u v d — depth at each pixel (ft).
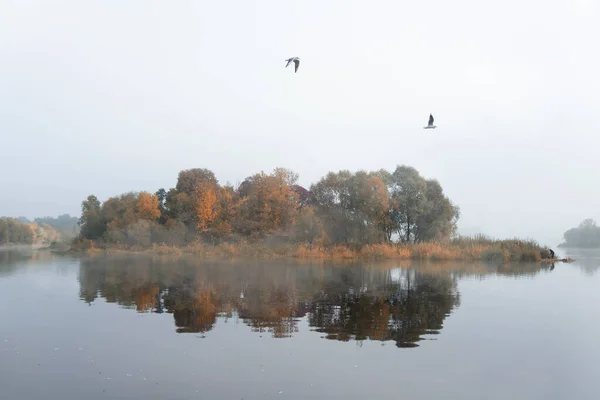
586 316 57.88
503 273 114.73
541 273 116.88
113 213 242.37
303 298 70.49
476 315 58.08
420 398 30.76
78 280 93.45
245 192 235.40
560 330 50.14
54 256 186.09
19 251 258.78
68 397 30.55
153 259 156.04
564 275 112.16
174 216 231.50
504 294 76.38
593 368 37.37
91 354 40.29
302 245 170.19
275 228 187.21
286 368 36.60
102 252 206.90
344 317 56.34
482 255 161.89
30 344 43.47
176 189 237.66
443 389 32.35
